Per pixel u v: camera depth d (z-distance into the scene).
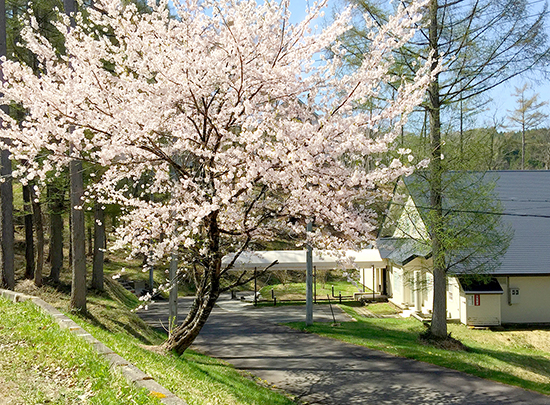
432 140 14.59
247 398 7.54
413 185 14.87
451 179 14.59
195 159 8.02
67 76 7.16
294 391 9.73
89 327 8.30
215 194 7.48
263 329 17.55
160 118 7.21
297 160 6.54
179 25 7.18
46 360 5.30
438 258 14.52
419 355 12.81
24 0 14.08
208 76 6.66
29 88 6.79
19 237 23.41
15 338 5.96
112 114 6.89
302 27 7.19
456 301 19.84
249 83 7.01
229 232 7.94
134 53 7.29
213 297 8.55
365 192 7.09
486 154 15.08
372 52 6.91
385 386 10.16
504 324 19.34
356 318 20.19
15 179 11.60
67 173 12.36
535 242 21.09
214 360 11.84
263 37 7.02
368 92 7.04
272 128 7.07
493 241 15.32
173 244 7.43
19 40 14.20
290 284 32.72
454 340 15.11
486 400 9.38
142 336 12.47
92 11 7.23
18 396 4.34
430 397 9.47
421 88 7.48
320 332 16.44
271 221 8.24
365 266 25.64
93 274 17.59
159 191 8.98
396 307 23.72
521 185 24.39
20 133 6.53
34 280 13.79
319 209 7.08
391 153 8.80
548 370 13.28
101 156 6.70
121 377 4.86
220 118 7.21
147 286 27.69
